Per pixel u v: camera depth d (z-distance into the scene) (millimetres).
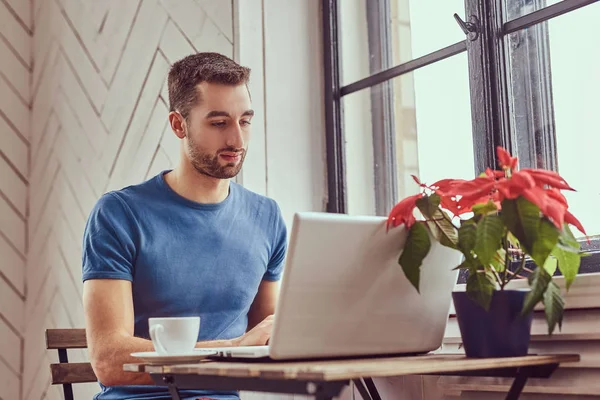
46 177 2590
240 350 1186
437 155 1954
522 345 1243
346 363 1095
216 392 1636
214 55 1746
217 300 1735
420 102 2008
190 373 1094
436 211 1258
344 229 1142
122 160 2348
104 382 1497
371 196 2139
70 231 2453
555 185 1188
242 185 2066
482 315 1231
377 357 1257
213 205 1765
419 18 2023
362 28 2189
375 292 1208
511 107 1749
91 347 1530
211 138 1675
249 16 2141
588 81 1608
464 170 1877
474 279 1212
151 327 1245
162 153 2229
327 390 977
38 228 2594
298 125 2199
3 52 2652
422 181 1998
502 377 1423
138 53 2357
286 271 1095
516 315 1228
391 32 2107
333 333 1168
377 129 2129
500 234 1168
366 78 2150
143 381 1474
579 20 1627
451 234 1254
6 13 2670
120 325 1542
